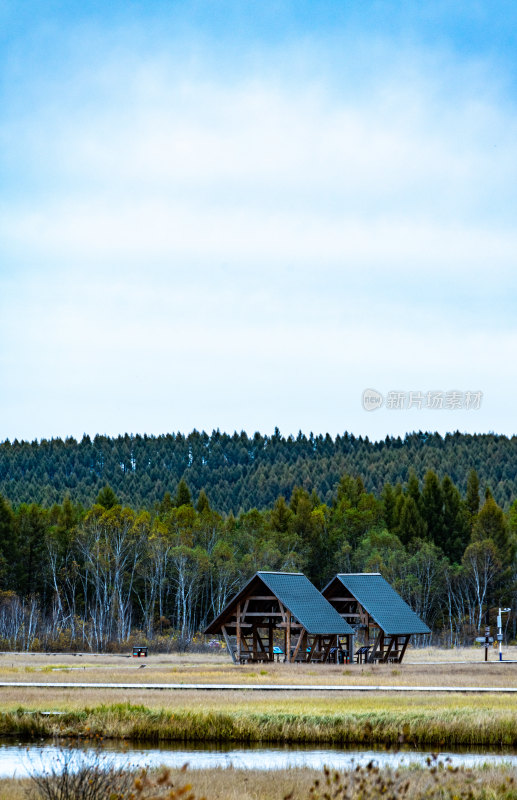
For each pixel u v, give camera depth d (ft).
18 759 90.22
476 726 105.29
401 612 239.30
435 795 67.72
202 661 244.22
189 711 110.83
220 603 386.73
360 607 240.53
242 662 225.97
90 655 278.87
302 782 75.20
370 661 231.71
